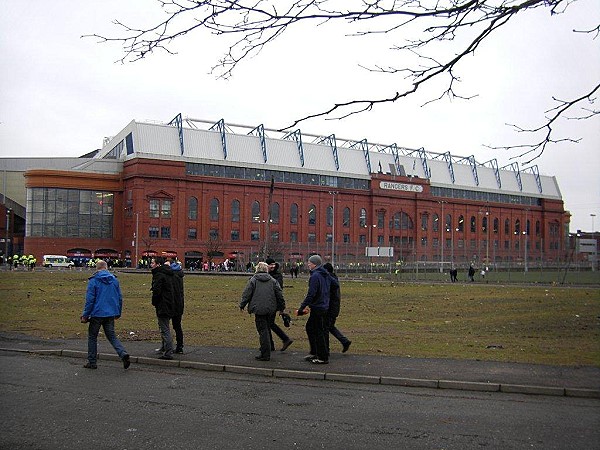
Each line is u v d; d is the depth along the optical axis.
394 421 8.40
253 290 12.87
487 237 125.56
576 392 10.16
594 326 20.28
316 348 12.54
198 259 92.50
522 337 17.39
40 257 86.88
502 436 7.71
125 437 7.48
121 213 92.31
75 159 110.56
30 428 7.81
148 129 93.31
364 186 110.88
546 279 61.50
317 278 12.50
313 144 109.38
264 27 4.61
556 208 139.12
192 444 7.24
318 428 7.99
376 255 70.75
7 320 20.09
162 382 10.89
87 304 12.02
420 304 29.67
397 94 5.02
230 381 11.12
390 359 13.08
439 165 125.19
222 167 96.50
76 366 12.38
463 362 12.72
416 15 4.67
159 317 13.02
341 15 4.54
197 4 4.39
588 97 5.24
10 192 112.12
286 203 101.62
